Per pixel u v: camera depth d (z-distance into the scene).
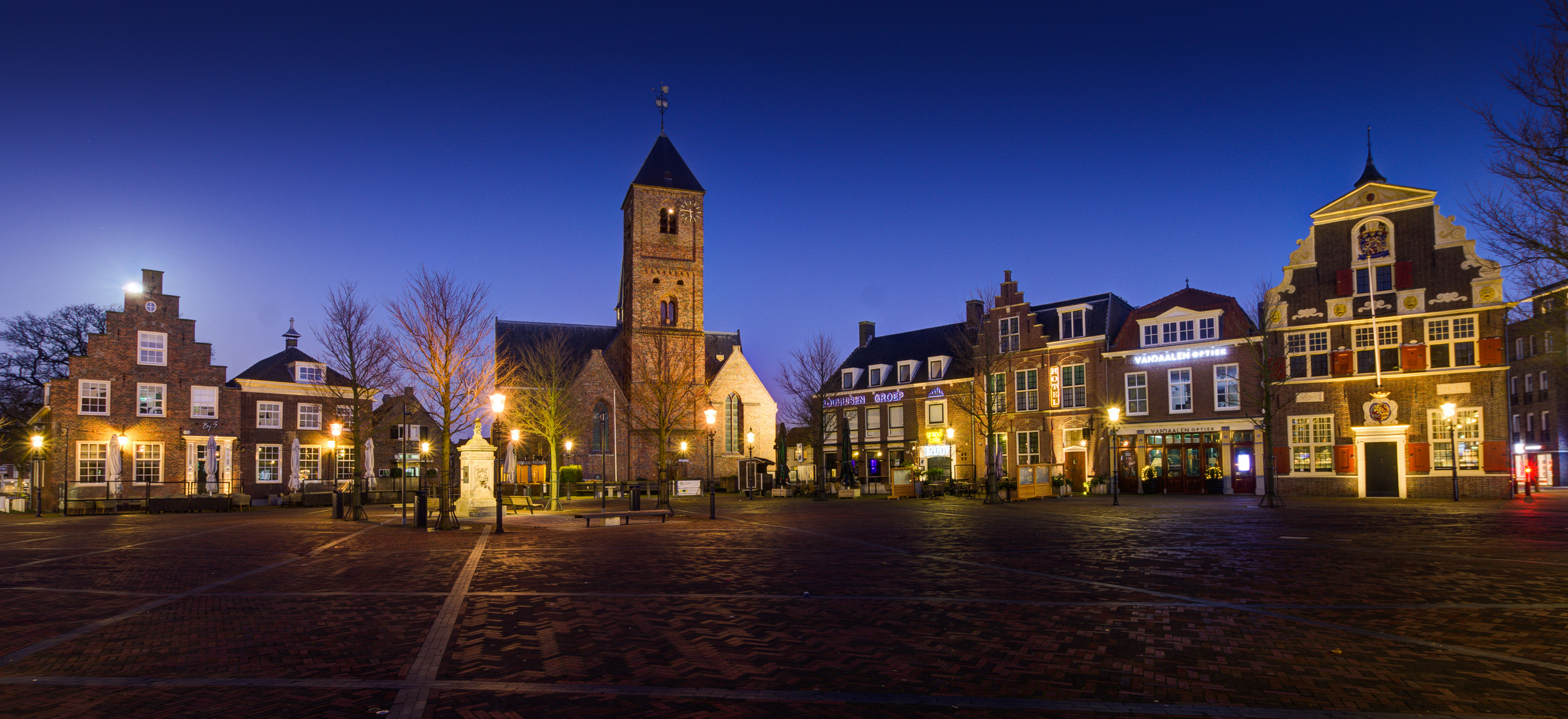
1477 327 35.44
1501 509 28.09
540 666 7.70
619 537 20.27
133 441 41.69
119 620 10.01
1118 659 7.77
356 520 28.36
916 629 9.10
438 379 26.02
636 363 59.84
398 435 53.12
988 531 21.30
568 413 55.31
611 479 58.97
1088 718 6.16
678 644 8.51
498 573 13.95
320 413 48.56
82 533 24.34
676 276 62.91
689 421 61.19
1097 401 45.50
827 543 18.58
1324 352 38.84
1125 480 43.69
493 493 29.16
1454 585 11.70
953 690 6.86
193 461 43.22
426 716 6.27
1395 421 36.84
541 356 59.09
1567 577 12.43
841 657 7.93
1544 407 51.66
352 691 6.95
